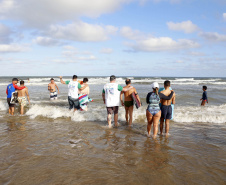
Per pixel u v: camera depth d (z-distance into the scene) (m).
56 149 4.06
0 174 2.89
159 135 5.38
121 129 5.98
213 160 3.65
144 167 3.28
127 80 6.43
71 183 2.68
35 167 3.17
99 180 2.79
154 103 5.05
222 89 23.38
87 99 8.34
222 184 2.75
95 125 6.41
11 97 7.66
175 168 3.26
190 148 4.31
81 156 3.71
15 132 5.28
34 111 8.15
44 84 29.83
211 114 7.88
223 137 5.20
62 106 9.69
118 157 3.71
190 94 16.86
